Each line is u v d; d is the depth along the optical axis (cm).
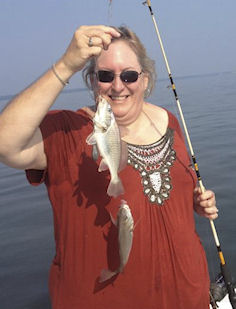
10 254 669
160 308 220
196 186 255
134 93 219
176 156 236
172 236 221
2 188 1168
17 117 164
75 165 207
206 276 250
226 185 871
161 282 219
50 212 870
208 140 1473
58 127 208
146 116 243
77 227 211
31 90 165
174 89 281
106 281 212
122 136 220
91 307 212
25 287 562
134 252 212
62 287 217
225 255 573
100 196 208
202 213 259
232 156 1152
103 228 209
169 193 223
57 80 164
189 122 2075
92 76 228
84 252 211
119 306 214
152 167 224
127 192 213
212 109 2573
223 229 650
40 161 201
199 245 251
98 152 179
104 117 174
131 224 193
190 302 229
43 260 638
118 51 209
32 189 1105
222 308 337
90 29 160
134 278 213
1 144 169
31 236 739
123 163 210
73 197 209
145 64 231
